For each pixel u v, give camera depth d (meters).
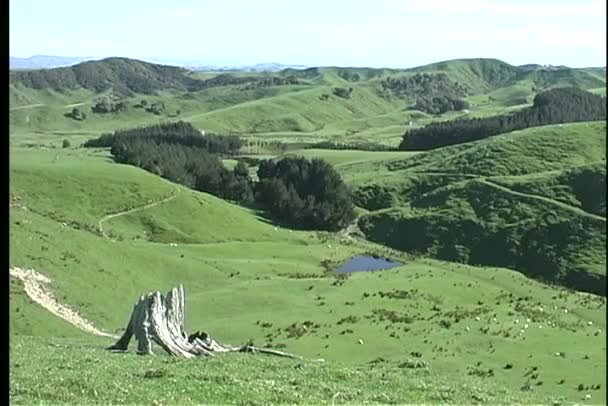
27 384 20.47
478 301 65.25
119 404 18.69
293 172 148.38
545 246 122.62
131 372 23.61
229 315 54.84
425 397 23.38
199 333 34.56
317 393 21.91
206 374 23.48
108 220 104.50
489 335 48.31
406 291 64.44
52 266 58.66
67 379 21.41
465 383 27.64
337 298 59.84
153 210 110.69
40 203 101.88
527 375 38.88
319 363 30.19
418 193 158.25
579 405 26.44
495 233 128.88
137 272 67.62
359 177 172.12
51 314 50.28
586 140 168.38
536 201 136.12
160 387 20.91
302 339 45.62
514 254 122.94
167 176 143.00
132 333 33.66
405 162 183.62
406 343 45.09
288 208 138.62
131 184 114.69
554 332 51.06
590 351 44.75
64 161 129.62
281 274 81.75
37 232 64.12
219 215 117.06
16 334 42.41
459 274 83.62
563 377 38.41
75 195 106.75
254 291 62.00
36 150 163.12
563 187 140.62
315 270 89.19
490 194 142.38
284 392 21.45
